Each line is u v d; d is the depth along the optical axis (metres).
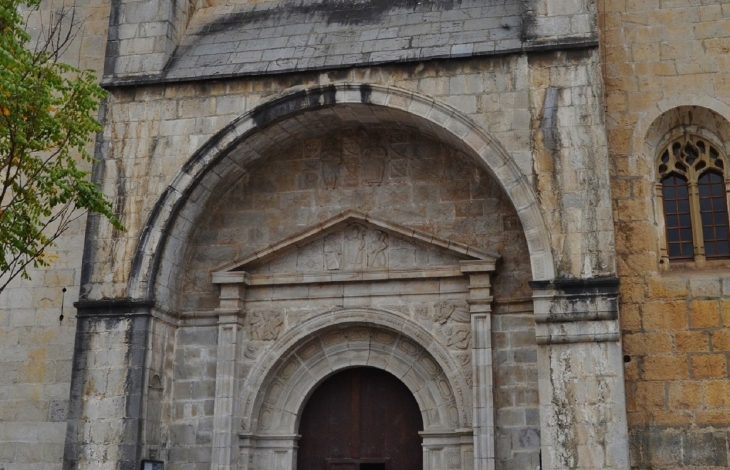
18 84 14.44
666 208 18.09
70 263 19.70
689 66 18.08
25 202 15.88
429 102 17.52
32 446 18.86
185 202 18.50
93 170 18.62
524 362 17.59
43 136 16.12
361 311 18.61
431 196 18.88
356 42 18.50
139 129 18.69
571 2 17.36
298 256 19.16
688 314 17.14
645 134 18.00
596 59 17.02
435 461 17.97
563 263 16.23
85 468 17.22
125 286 17.98
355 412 18.98
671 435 16.69
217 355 18.73
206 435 18.50
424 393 18.38
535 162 16.78
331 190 19.39
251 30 19.66
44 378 19.19
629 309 17.33
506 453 17.20
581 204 16.42
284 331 18.84
